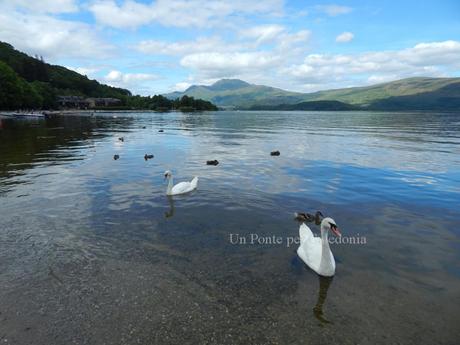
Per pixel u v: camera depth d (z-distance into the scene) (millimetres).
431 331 6605
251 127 63875
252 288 7973
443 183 17703
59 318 6883
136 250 9766
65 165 22344
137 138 41219
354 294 7801
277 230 11375
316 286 8117
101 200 14406
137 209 13273
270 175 19484
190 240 10477
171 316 6953
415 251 9961
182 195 15203
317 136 44344
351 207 13789
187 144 35062
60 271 8609
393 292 7887
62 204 13820
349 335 6480
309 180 18266
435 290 7992
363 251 9945
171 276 8414
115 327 6641
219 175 19453
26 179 18141
